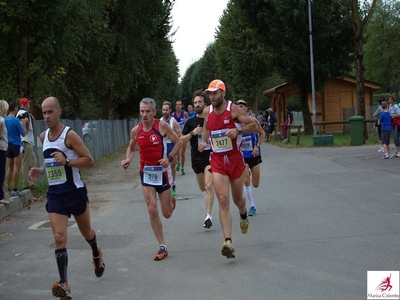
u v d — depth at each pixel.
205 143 6.32
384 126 15.18
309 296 4.55
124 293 4.94
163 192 6.17
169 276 5.39
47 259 6.28
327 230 6.95
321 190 10.29
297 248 6.15
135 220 8.41
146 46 29.52
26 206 10.09
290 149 20.73
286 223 7.50
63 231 4.85
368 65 51.38
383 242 6.21
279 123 37.03
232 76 43.88
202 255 6.11
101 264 5.39
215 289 4.88
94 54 24.31
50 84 18.12
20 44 15.55
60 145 4.89
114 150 26.62
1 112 9.16
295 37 26.33
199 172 7.99
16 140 9.91
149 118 6.04
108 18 24.89
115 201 10.56
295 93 35.06
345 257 5.68
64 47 16.58
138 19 28.64
